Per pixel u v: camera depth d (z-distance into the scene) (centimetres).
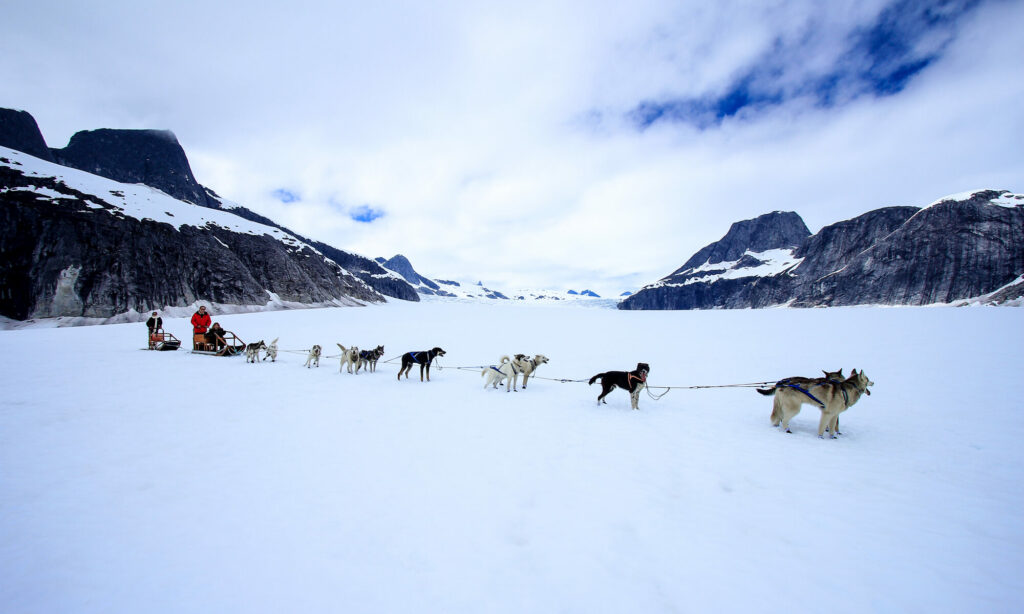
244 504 423
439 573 317
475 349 1922
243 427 697
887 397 882
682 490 466
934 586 303
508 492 456
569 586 305
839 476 505
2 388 991
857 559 338
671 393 1026
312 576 311
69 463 532
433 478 492
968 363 1227
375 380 1194
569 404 905
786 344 1855
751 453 587
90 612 271
